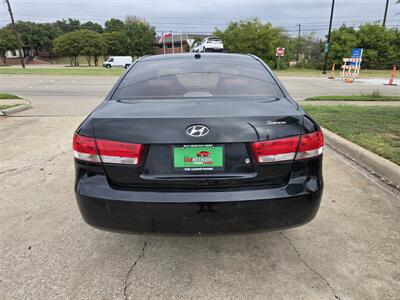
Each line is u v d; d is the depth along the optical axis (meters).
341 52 39.34
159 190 1.94
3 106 8.41
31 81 17.59
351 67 21.22
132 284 2.12
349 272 2.21
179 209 1.90
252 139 1.90
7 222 2.87
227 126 1.89
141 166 1.93
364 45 39.84
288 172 2.00
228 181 1.93
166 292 2.05
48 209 3.11
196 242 2.58
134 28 71.12
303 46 47.28
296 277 2.17
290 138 1.96
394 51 39.75
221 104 2.17
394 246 2.49
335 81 19.73
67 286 2.10
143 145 1.90
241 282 2.14
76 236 2.66
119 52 69.81
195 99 2.31
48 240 2.60
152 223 1.95
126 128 1.92
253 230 1.99
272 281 2.14
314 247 2.50
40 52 84.00
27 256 2.40
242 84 2.58
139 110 2.07
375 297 1.99
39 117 7.55
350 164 4.28
